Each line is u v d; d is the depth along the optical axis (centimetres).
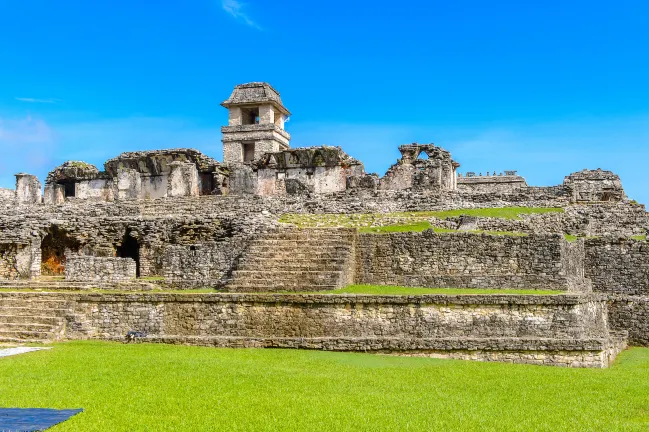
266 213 4069
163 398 1762
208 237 3891
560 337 2506
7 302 2898
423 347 2500
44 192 6262
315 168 5506
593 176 5159
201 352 2458
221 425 1540
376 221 3816
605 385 2011
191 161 5784
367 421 1580
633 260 3400
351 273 3184
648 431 1537
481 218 3666
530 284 2966
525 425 1568
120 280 3516
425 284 3061
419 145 5338
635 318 3222
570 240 3416
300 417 1605
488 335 2553
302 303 2675
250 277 3067
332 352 2514
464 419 1609
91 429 1498
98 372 2061
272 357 2380
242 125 6931
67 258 3581
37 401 1719
